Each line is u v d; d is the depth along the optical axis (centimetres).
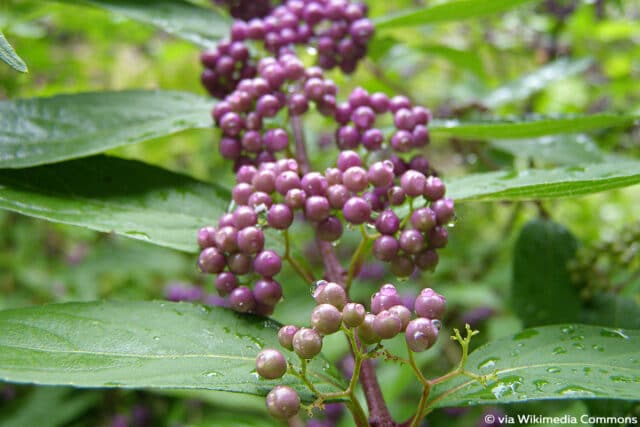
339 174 18
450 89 44
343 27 22
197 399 36
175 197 20
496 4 23
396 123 20
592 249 23
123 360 17
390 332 16
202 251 19
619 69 39
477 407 32
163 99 21
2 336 17
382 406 18
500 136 22
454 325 38
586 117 21
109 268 41
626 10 40
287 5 23
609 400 21
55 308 18
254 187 19
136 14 23
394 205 18
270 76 20
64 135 20
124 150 40
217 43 23
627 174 18
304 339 16
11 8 31
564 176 19
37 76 34
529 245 24
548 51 39
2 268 41
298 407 16
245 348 18
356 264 19
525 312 23
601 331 18
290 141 23
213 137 43
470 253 39
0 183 19
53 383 16
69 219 19
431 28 40
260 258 18
